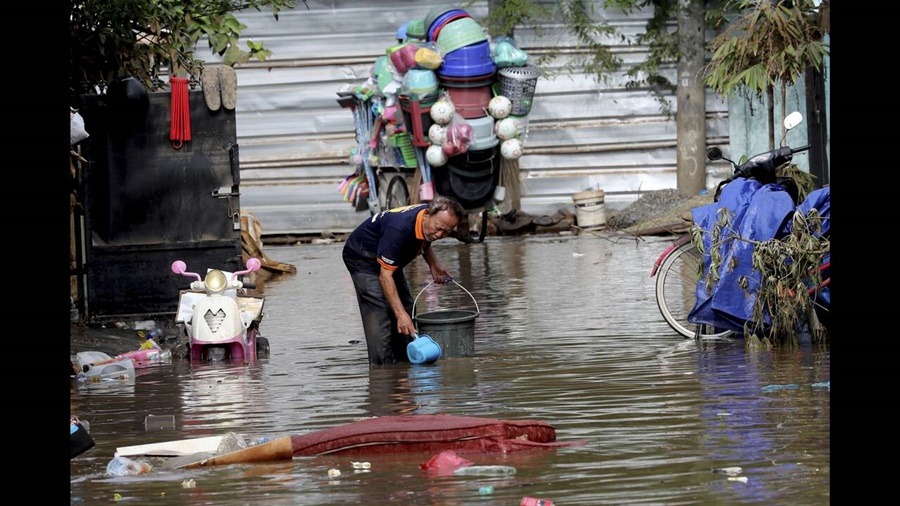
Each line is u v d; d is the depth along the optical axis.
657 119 56.72
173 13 32.12
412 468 15.09
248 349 24.89
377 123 49.88
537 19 56.19
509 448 15.70
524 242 50.28
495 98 46.56
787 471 14.18
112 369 23.39
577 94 56.84
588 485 13.90
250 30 56.31
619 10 56.12
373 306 23.33
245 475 15.09
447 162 47.47
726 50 36.75
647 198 54.81
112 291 29.66
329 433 16.05
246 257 41.94
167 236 29.83
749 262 23.20
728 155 56.19
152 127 29.67
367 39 56.47
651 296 31.61
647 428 16.66
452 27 46.12
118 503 14.00
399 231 22.50
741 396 18.53
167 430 18.16
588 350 23.77
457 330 23.59
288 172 57.03
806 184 36.91
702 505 12.99
